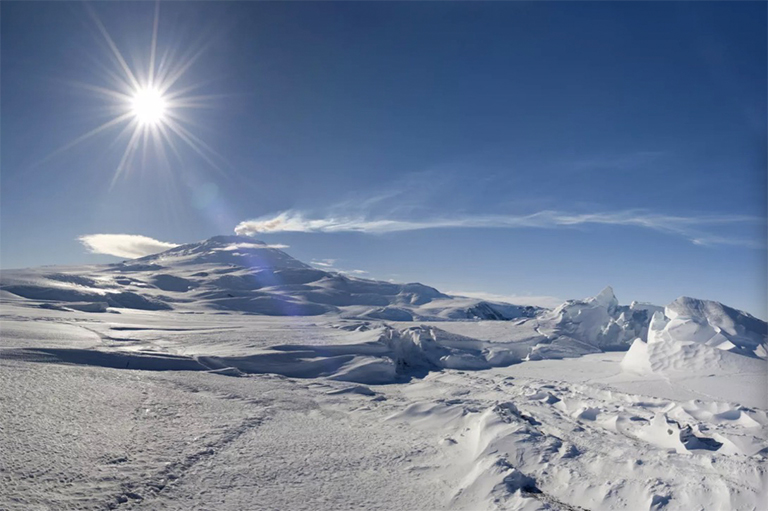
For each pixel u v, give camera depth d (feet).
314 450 28.04
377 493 22.47
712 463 22.56
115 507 18.53
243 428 31.40
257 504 20.35
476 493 22.06
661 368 55.93
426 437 31.76
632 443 27.96
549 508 19.57
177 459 24.29
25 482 18.98
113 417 29.71
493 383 54.75
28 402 29.55
